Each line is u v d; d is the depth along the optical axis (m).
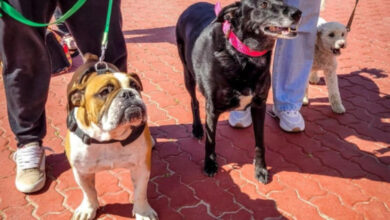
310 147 1.80
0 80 2.37
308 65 1.88
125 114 1.06
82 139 1.16
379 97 2.21
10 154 1.73
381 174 1.63
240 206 1.47
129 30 3.31
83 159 1.20
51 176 1.60
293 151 1.78
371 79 2.41
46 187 1.55
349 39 3.08
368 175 1.62
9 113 1.53
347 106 2.13
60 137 1.85
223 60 1.41
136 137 1.18
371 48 2.89
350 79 2.42
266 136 1.89
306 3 1.70
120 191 1.53
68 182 1.57
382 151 1.77
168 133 1.90
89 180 1.31
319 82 2.41
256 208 1.46
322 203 1.48
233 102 1.50
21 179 1.50
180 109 2.10
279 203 1.48
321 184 1.58
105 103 1.08
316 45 2.00
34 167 1.53
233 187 1.56
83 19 1.41
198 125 1.87
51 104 2.13
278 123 1.99
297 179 1.60
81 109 1.13
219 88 1.47
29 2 1.32
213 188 1.56
